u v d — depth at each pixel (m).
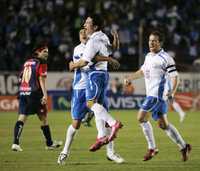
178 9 117.19
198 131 60.53
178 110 73.25
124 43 105.69
